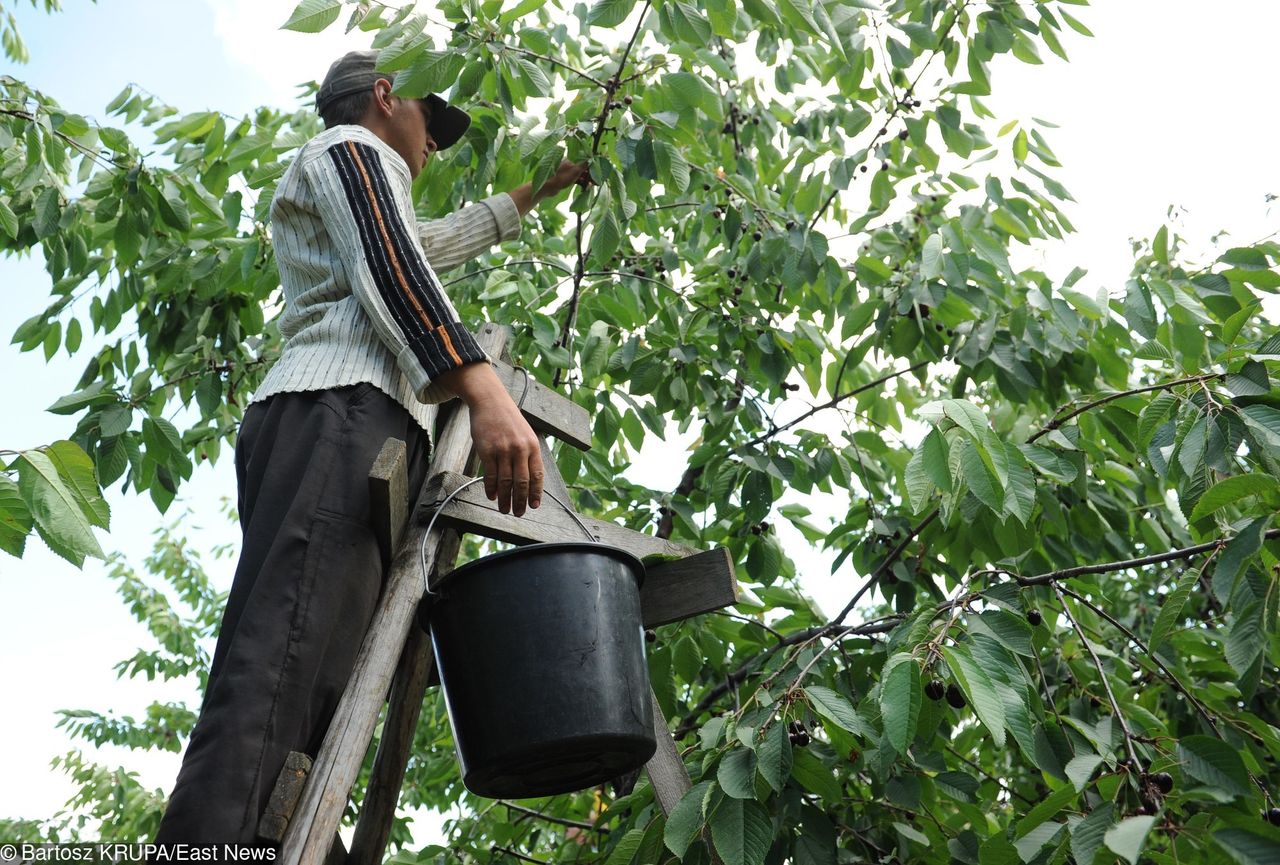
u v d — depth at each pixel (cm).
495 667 167
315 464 160
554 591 170
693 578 220
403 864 325
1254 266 299
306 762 143
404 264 163
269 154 373
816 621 382
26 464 157
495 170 345
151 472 371
